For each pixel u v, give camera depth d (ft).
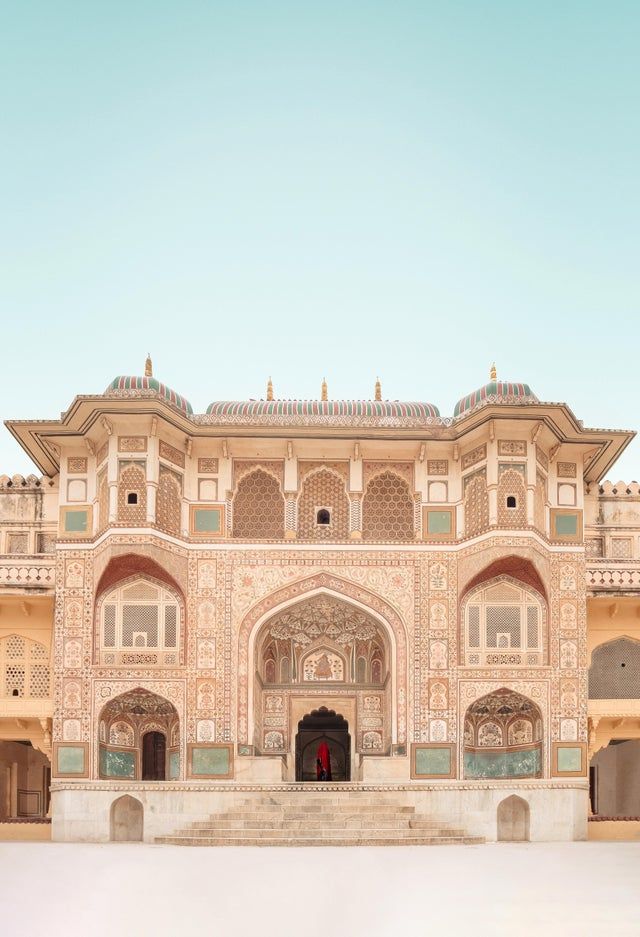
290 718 80.38
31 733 78.07
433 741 75.51
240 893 40.52
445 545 78.28
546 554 77.87
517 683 76.18
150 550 74.69
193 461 79.61
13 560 78.33
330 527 80.28
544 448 79.41
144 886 42.52
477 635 76.84
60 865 50.29
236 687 76.13
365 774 75.15
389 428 78.13
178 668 75.97
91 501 78.79
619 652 83.30
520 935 32.32
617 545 84.84
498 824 73.77
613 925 33.96
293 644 81.61
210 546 77.97
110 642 76.07
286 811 71.00
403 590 77.71
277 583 77.56
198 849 61.21
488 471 76.54
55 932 32.96
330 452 80.18
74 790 73.00
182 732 75.36
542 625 77.15
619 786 90.07
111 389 76.28
